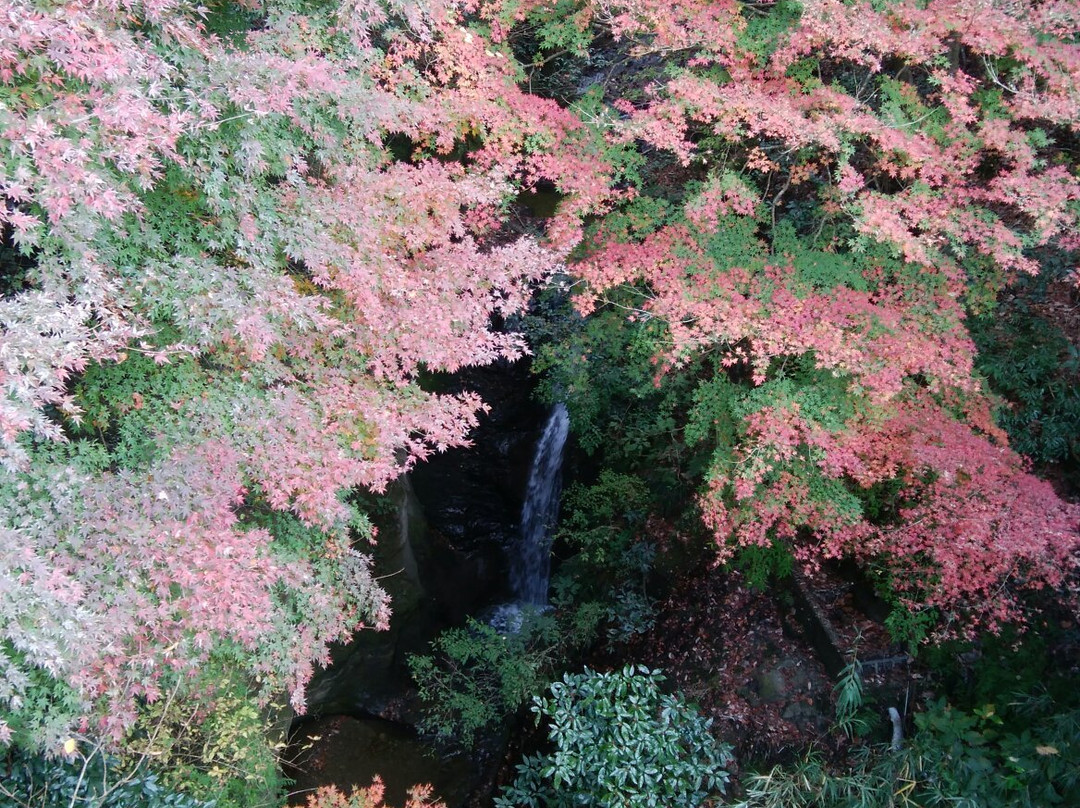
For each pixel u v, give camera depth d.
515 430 12.77
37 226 4.64
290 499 6.55
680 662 9.09
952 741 6.39
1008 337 8.33
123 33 4.43
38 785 5.16
